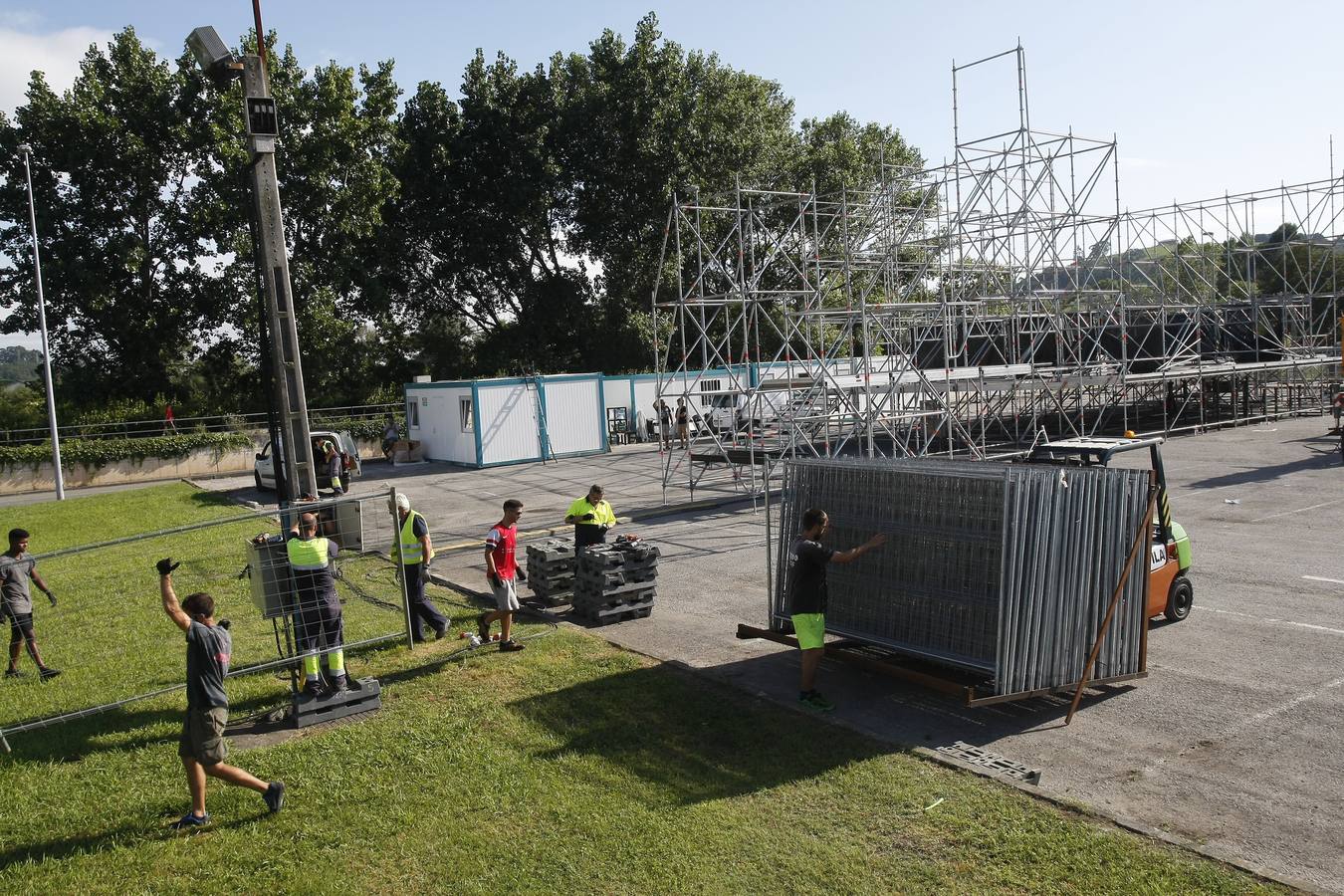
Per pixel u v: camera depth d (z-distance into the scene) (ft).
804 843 17.84
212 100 113.70
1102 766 21.43
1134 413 110.63
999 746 22.82
